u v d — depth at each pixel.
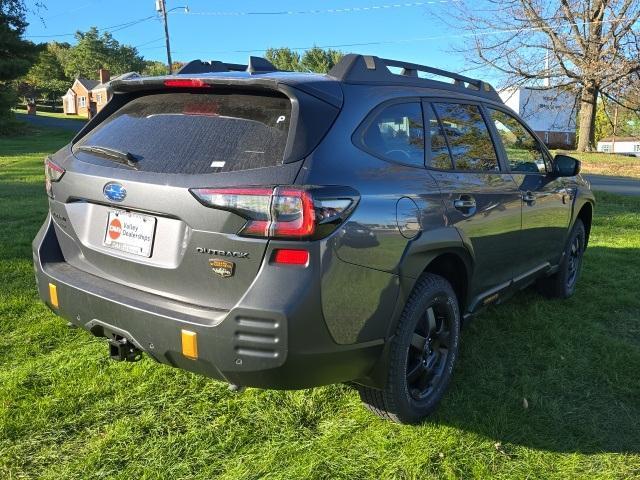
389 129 2.93
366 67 3.00
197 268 2.46
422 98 3.26
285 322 2.27
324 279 2.33
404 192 2.79
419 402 3.04
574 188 4.93
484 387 3.46
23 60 37.41
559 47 28.62
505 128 4.08
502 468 2.73
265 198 2.30
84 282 2.80
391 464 2.71
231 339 2.33
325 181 2.40
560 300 5.09
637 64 26.70
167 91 2.97
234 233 2.34
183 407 3.13
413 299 2.86
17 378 3.34
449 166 3.31
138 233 2.66
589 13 27.75
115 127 3.00
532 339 4.18
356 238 2.46
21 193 10.74
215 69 3.52
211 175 2.42
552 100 33.22
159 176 2.53
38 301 4.55
